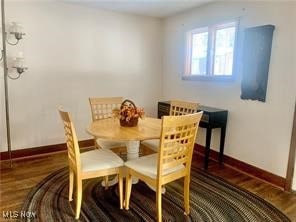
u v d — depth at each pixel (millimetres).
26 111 3420
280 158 2734
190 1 3404
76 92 3793
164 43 4508
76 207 2111
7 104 3070
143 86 4469
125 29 4105
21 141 3443
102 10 3830
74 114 3824
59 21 3496
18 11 3180
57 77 3598
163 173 1964
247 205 2354
